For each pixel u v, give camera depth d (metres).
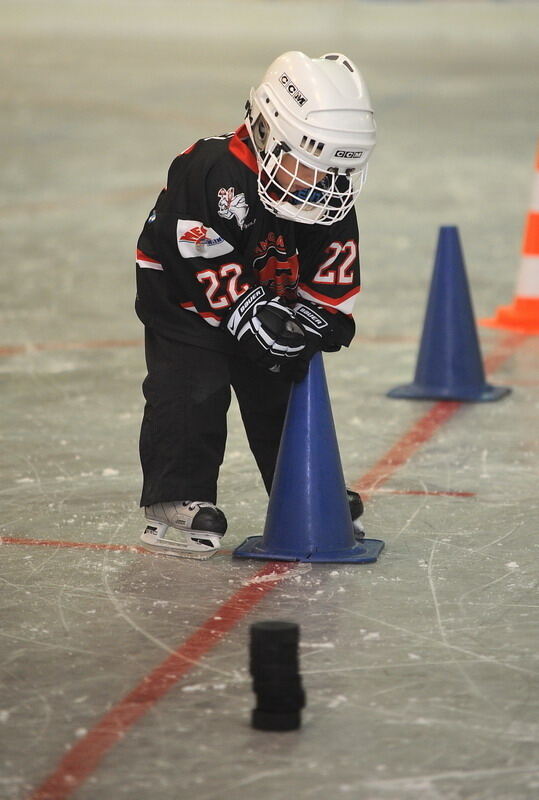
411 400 17.06
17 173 38.88
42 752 7.70
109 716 8.16
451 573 10.78
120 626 9.62
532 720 8.10
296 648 7.94
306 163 9.88
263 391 11.42
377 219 32.06
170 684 8.63
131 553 11.27
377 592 10.33
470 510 12.52
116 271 26.03
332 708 8.27
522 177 38.81
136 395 17.06
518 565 10.98
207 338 10.79
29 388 17.34
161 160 41.19
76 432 15.30
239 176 10.23
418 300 23.59
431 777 7.40
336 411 16.45
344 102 9.83
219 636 9.44
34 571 10.82
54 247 28.44
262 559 11.05
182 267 10.46
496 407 16.67
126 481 13.43
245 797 7.18
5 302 23.09
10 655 9.10
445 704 8.32
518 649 9.20
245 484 13.36
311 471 11.06
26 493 13.00
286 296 10.89
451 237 17.20
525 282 21.42
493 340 20.67
